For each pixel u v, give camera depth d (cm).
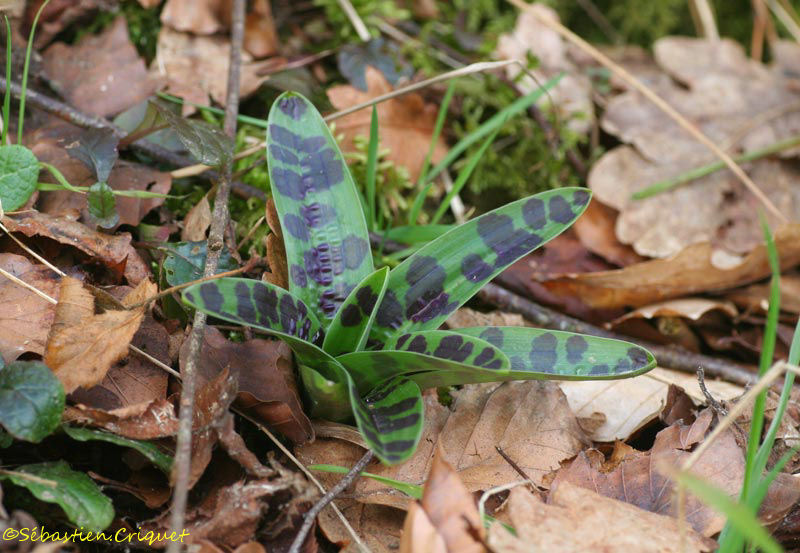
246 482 48
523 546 46
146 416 48
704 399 55
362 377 49
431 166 66
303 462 50
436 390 54
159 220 57
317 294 50
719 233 66
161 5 65
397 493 50
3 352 49
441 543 46
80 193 55
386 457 46
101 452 49
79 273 52
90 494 46
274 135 51
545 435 52
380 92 64
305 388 51
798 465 52
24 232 52
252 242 58
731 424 51
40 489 46
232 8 63
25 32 62
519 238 50
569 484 49
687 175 66
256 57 65
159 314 52
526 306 60
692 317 61
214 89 63
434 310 50
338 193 51
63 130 58
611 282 62
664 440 51
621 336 61
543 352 49
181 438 46
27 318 50
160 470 48
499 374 48
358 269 51
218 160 53
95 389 49
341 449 51
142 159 59
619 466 51
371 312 49
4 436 47
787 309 63
